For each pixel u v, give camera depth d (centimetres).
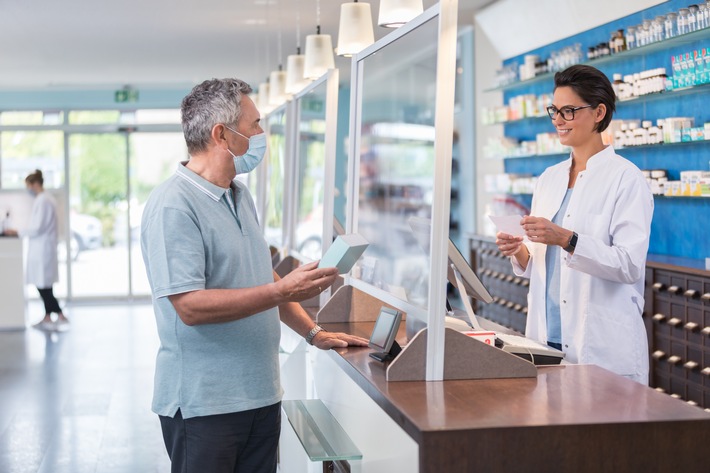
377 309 343
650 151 543
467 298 279
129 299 1294
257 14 751
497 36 782
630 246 280
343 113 815
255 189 740
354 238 238
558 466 197
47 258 998
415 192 276
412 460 199
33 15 740
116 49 941
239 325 241
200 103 241
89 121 1302
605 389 229
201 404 238
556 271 309
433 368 238
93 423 554
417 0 378
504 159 796
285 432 373
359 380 249
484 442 194
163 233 232
